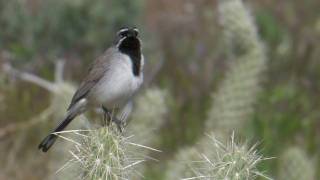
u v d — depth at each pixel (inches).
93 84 356.5
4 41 627.8
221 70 627.8
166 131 577.6
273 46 666.8
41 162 545.3
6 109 585.9
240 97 459.8
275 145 558.9
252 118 554.3
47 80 614.2
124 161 271.6
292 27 683.4
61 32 629.3
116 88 351.9
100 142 263.4
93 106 361.4
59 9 629.9
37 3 650.2
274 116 589.9
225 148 272.2
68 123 358.3
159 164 519.5
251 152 301.3
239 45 467.2
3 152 552.4
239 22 464.4
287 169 430.3
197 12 685.3
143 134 426.0
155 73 631.8
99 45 630.5
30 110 588.1
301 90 629.9
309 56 657.6
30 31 630.5
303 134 585.9
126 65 352.5
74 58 629.9
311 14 699.4
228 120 459.8
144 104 429.1
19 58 624.7
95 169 262.7
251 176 271.6
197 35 666.2
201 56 644.7
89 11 626.5
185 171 386.9
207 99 608.4
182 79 629.0
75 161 275.0
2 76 596.7
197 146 459.8
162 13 689.0
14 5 626.8
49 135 335.3
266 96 607.2
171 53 647.1
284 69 649.6
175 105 600.1
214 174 269.0
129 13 633.6
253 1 709.9
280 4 705.6
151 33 652.1
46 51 631.8
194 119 591.5
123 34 356.2
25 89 596.4
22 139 557.0
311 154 567.2
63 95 427.8
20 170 542.9
